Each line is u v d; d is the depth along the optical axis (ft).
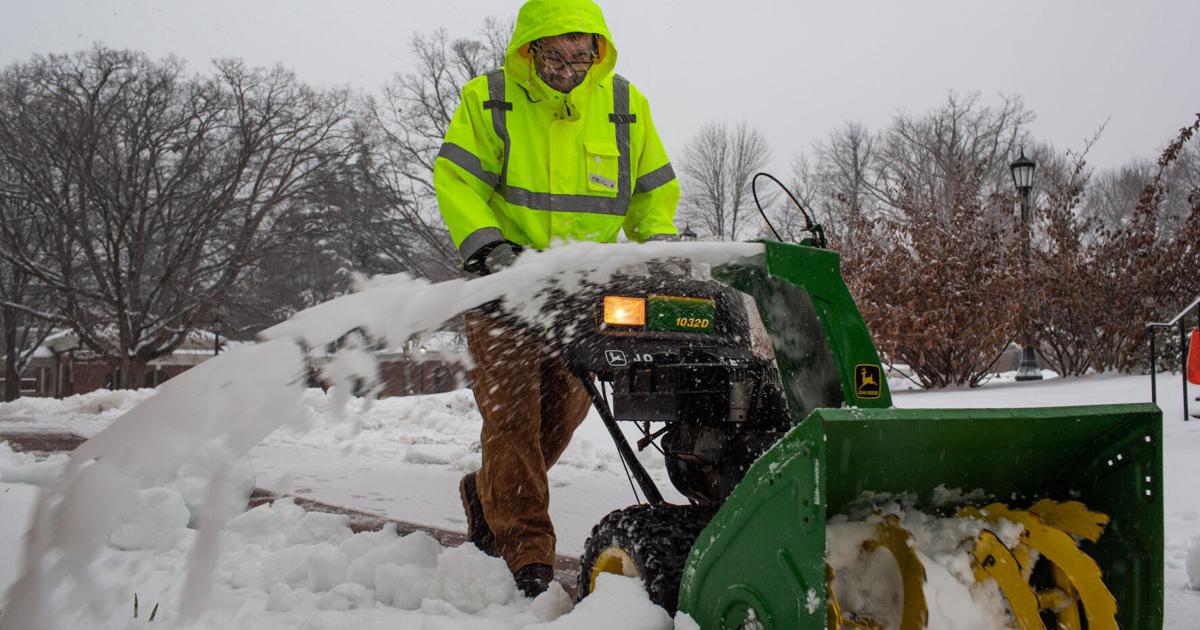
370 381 6.66
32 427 34.04
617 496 17.98
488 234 9.45
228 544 11.39
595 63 10.71
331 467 22.47
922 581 6.09
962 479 6.79
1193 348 22.99
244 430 6.26
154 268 140.36
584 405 10.76
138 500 11.25
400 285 7.23
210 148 134.31
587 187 10.34
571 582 11.27
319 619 8.34
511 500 9.68
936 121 154.30
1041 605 6.63
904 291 38.11
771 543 6.01
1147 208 40.34
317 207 131.44
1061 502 7.20
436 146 113.19
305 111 134.62
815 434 5.67
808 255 7.41
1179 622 9.41
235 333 153.07
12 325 135.44
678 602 6.93
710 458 8.52
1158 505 6.77
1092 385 33.01
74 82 124.88
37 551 5.80
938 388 38.86
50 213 126.41
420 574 9.34
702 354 8.55
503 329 9.21
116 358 127.03
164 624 8.12
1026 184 44.29
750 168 151.02
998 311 37.81
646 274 8.23
